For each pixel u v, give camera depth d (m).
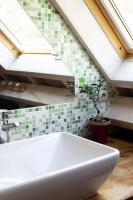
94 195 1.37
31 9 1.68
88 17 1.88
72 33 1.88
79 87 1.96
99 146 1.48
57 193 1.17
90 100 2.03
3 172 1.47
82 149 1.56
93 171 1.26
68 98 1.92
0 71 1.62
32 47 1.72
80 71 1.96
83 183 1.25
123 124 2.04
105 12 1.94
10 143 1.53
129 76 1.99
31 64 1.72
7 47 1.63
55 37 1.81
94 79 2.04
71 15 1.79
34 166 1.57
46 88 1.80
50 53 1.80
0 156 1.48
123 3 1.96
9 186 1.04
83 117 2.01
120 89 2.15
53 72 1.82
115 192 1.39
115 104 2.15
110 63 2.06
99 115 2.04
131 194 1.38
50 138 1.66
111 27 2.01
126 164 1.68
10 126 1.59
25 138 1.71
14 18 1.63
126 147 1.93
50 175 1.12
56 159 1.63
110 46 2.04
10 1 1.60
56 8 1.78
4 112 1.62
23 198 1.08
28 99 1.73
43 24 1.74
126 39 2.06
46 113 1.82
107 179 1.44
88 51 1.96
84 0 1.83
